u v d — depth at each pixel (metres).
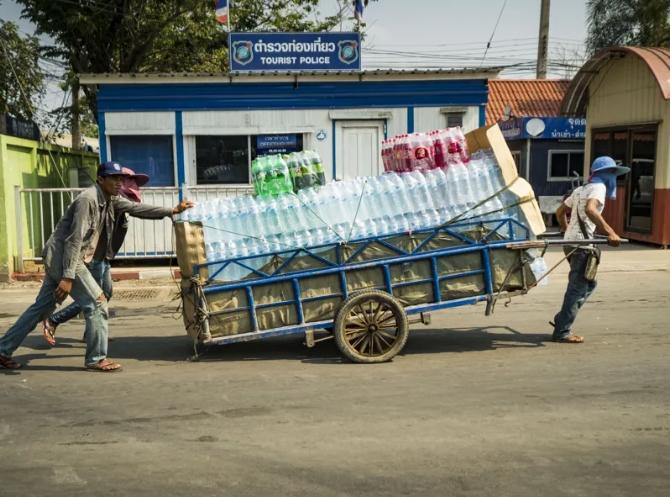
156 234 11.70
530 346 6.56
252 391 5.27
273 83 11.86
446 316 8.00
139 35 17.09
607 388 5.23
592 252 6.40
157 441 4.29
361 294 5.92
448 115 12.22
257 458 4.01
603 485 3.63
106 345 5.95
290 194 6.02
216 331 5.94
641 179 14.07
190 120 11.78
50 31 16.19
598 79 15.66
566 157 18.59
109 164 5.93
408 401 4.98
